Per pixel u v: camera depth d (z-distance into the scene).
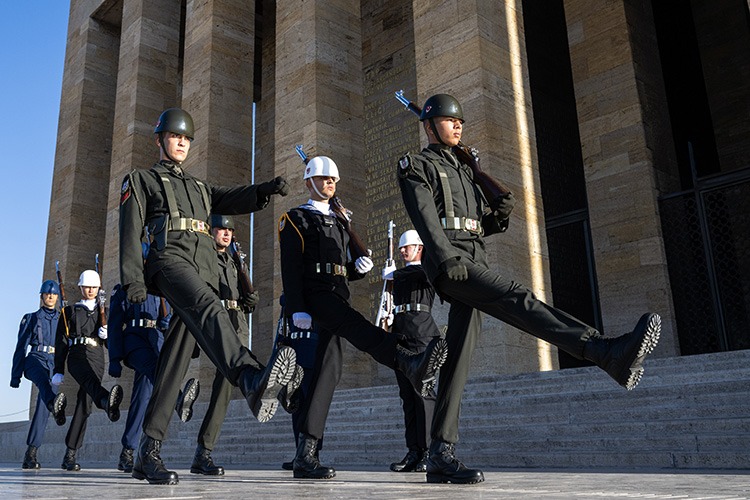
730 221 12.27
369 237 18.02
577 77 14.50
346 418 9.60
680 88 15.33
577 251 14.29
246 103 16.98
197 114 16.62
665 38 15.71
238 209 4.39
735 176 12.26
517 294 3.48
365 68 19.42
